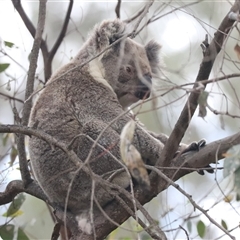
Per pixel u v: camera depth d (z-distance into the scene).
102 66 11.53
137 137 10.31
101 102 10.81
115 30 11.41
